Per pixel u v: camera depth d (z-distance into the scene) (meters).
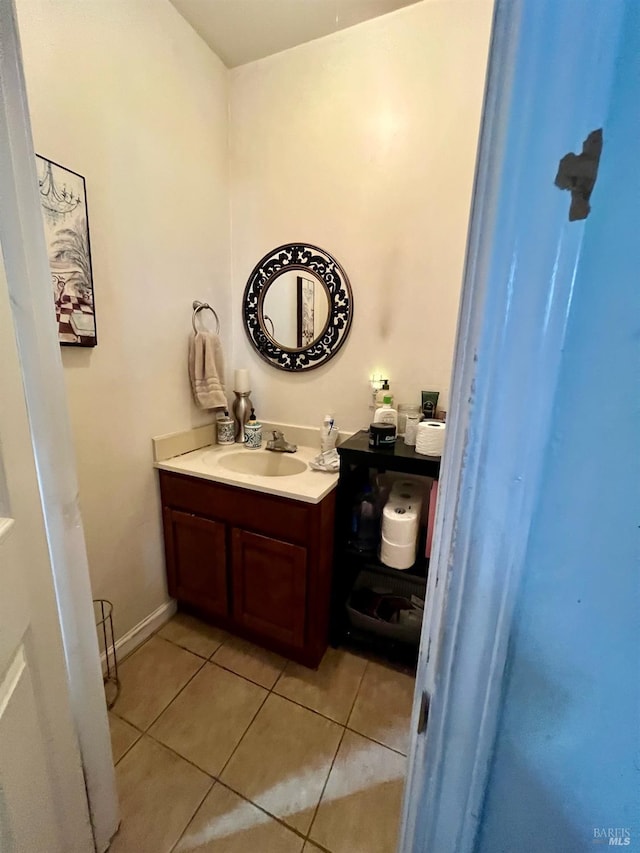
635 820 0.36
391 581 1.76
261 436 1.81
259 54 1.58
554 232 0.29
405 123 1.42
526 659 0.37
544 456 0.33
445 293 1.48
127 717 1.27
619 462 0.31
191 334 1.65
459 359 0.36
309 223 1.64
